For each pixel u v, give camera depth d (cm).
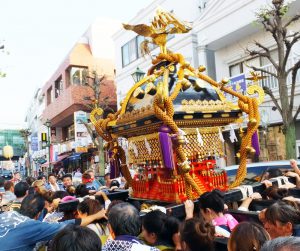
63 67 2772
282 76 948
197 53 1559
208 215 330
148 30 435
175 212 352
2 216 312
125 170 484
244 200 390
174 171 384
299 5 1130
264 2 1207
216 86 438
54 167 3006
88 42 2859
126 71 2055
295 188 418
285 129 951
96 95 2080
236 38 1421
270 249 138
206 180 417
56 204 490
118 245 256
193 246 256
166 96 348
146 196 445
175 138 348
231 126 431
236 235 234
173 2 1739
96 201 386
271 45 1299
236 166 680
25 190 584
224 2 1379
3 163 5181
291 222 269
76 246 201
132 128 423
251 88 441
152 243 302
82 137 2423
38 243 341
